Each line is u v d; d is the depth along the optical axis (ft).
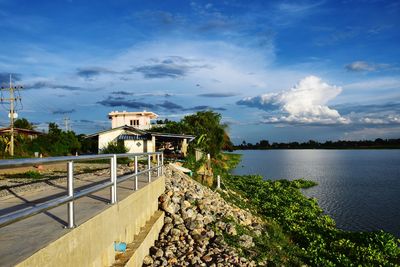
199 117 176.96
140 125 196.34
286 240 50.06
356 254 46.39
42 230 14.82
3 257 11.61
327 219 68.44
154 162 90.17
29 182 41.11
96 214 17.72
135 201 26.55
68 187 15.06
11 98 123.95
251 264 33.14
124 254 23.40
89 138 146.41
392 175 175.22
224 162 197.98
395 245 49.55
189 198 46.50
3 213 20.43
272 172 192.13
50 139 148.77
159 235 34.53
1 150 123.65
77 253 15.26
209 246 34.99
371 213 82.38
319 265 41.39
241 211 58.75
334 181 148.87
